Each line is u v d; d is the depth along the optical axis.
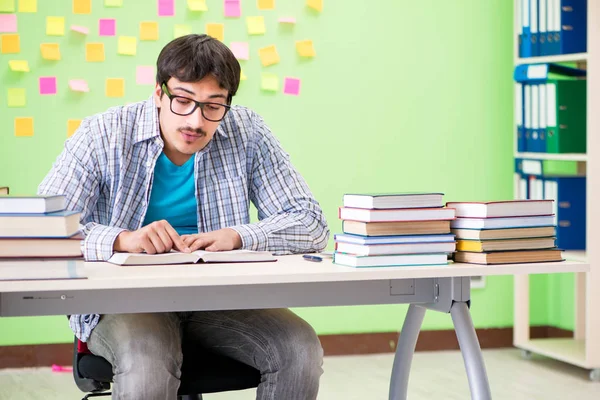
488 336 4.71
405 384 2.40
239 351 2.17
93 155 2.34
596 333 4.02
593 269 4.02
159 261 2.02
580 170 4.62
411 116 4.55
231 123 2.51
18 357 4.16
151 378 1.97
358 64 4.47
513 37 4.65
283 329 2.15
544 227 2.12
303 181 2.55
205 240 2.21
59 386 3.85
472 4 4.60
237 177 2.48
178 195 2.44
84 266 1.85
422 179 4.59
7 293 1.82
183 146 2.27
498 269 2.03
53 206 1.87
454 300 2.10
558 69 4.29
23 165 4.14
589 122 4.00
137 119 2.39
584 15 4.26
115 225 2.36
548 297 4.82
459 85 4.61
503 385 3.90
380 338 4.55
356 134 4.48
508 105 4.68
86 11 4.16
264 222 2.36
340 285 2.04
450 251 2.07
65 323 4.21
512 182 4.71
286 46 4.38
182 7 4.25
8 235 1.80
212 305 1.95
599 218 4.02
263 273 1.84
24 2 4.10
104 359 2.12
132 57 4.21
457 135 4.62
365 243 2.00
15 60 4.11
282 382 2.11
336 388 3.82
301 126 4.42
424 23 4.54
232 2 4.30
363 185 4.51
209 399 3.65
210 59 2.21
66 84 4.16
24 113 4.13
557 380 4.01
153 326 2.06
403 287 2.10
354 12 4.45
